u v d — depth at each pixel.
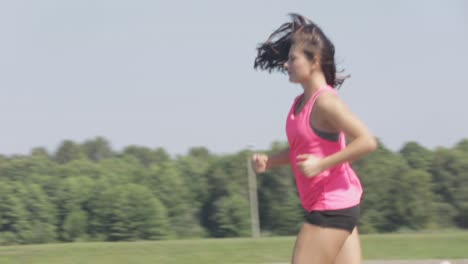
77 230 43.75
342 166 5.38
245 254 16.66
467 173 43.00
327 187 5.34
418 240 19.12
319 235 5.35
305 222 5.45
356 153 5.01
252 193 42.59
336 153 5.04
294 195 43.34
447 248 17.52
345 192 5.36
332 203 5.32
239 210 43.50
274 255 16.58
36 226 43.78
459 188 43.03
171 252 16.58
